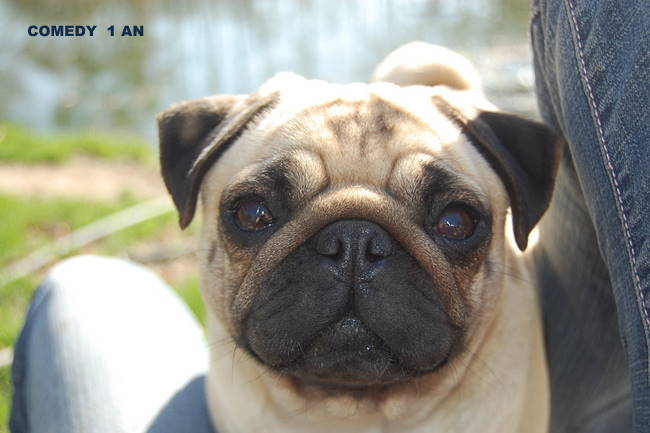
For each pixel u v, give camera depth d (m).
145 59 1.78
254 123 0.41
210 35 1.87
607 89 0.32
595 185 0.33
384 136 0.38
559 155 0.40
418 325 0.36
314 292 0.36
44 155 1.29
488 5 1.95
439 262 0.37
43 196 1.12
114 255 0.93
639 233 0.32
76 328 0.47
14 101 1.62
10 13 2.01
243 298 0.38
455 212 0.38
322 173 0.38
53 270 0.53
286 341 0.36
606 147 0.32
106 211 1.04
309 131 0.39
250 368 0.41
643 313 0.32
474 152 0.40
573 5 0.34
